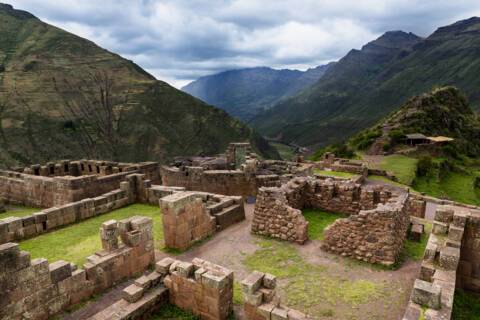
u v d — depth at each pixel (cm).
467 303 1130
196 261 1109
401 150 7712
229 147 3812
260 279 966
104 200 1997
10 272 934
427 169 6078
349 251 1393
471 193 5444
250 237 1650
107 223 1230
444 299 849
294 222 1551
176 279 1078
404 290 1143
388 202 1498
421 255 1414
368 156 7475
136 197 2222
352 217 1371
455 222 1193
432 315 786
